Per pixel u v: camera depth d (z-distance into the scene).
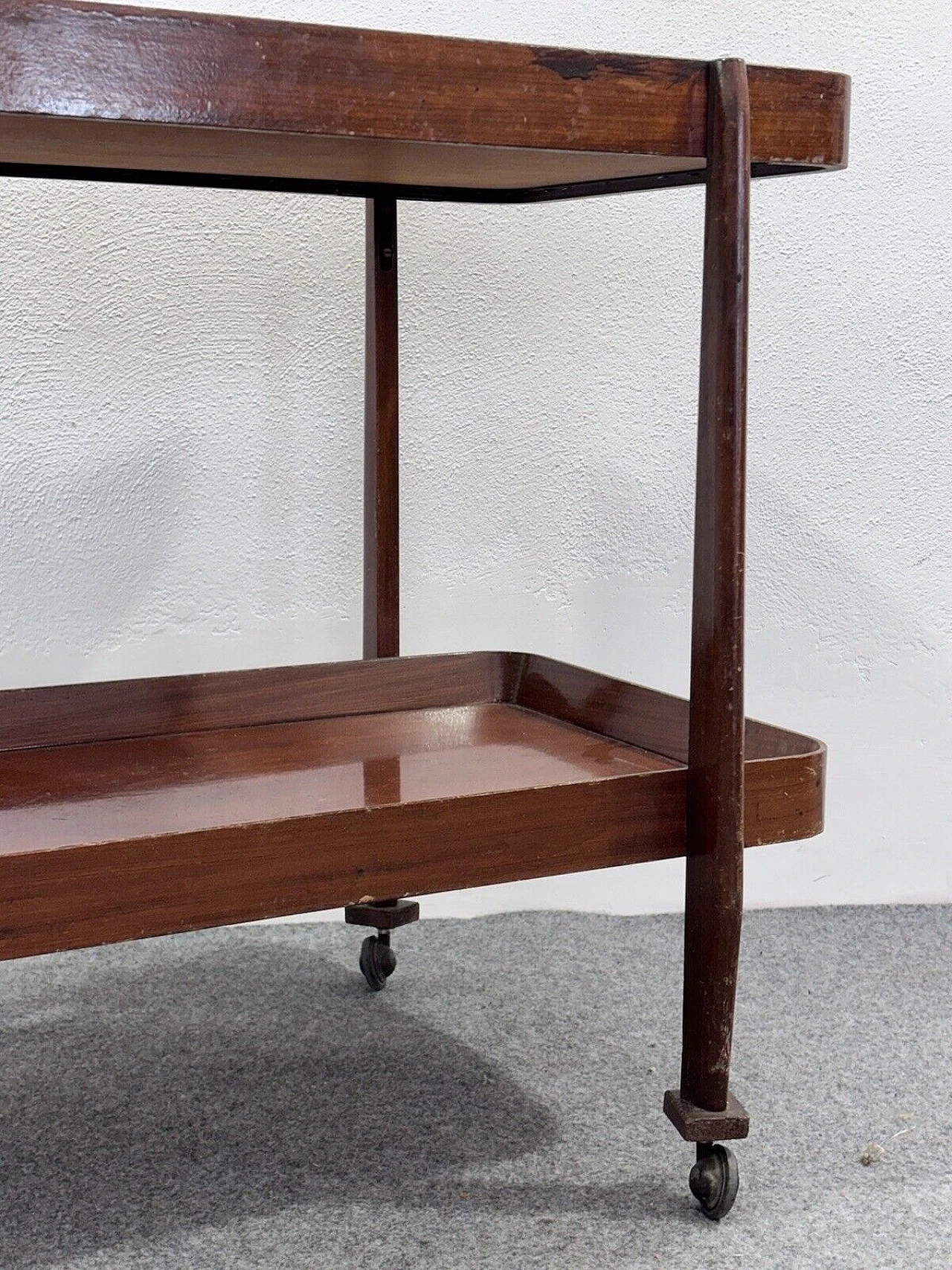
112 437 1.44
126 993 1.36
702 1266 0.93
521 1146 1.08
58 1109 1.13
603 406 1.56
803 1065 1.23
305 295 1.48
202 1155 1.06
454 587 1.56
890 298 1.57
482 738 1.20
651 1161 1.07
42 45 0.74
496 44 0.84
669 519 1.59
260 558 1.51
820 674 1.62
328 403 1.51
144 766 1.10
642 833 0.98
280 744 1.18
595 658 1.60
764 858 1.63
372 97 0.81
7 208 1.38
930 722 1.64
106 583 1.47
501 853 0.94
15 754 1.15
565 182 1.20
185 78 0.77
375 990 1.38
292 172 1.15
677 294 1.55
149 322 1.43
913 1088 1.19
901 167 1.55
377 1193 1.01
